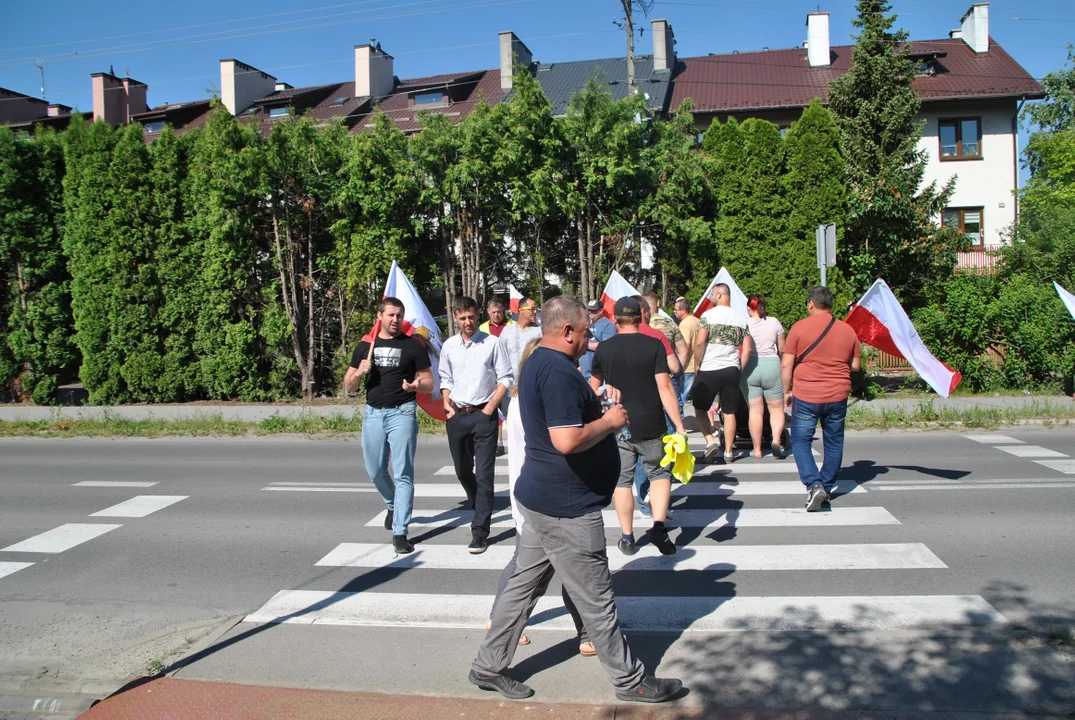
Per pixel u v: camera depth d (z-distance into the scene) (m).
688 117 16.39
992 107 28.31
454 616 5.09
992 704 3.75
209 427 13.11
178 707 4.02
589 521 3.76
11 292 17.02
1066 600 4.96
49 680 4.36
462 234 16.17
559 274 16.64
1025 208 27.38
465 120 16.14
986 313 14.11
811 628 4.67
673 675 4.15
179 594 5.63
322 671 4.36
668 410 5.86
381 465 6.51
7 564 6.38
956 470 8.64
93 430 13.29
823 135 15.23
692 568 5.75
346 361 16.03
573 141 15.97
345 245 15.91
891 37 17.58
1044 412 11.80
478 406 6.49
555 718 3.78
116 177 16.05
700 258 15.61
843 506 7.27
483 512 6.36
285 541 6.81
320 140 16.05
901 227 15.75
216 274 15.86
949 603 4.97
